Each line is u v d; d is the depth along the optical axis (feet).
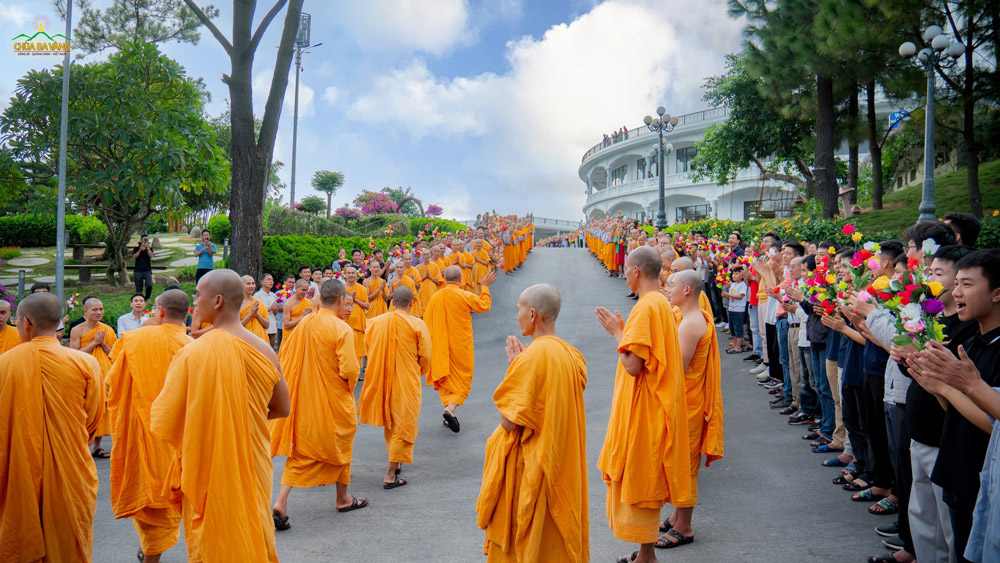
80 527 14.62
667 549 15.48
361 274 43.32
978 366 10.80
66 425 14.48
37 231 89.76
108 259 76.84
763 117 84.17
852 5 51.80
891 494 17.24
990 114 66.23
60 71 53.16
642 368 14.61
